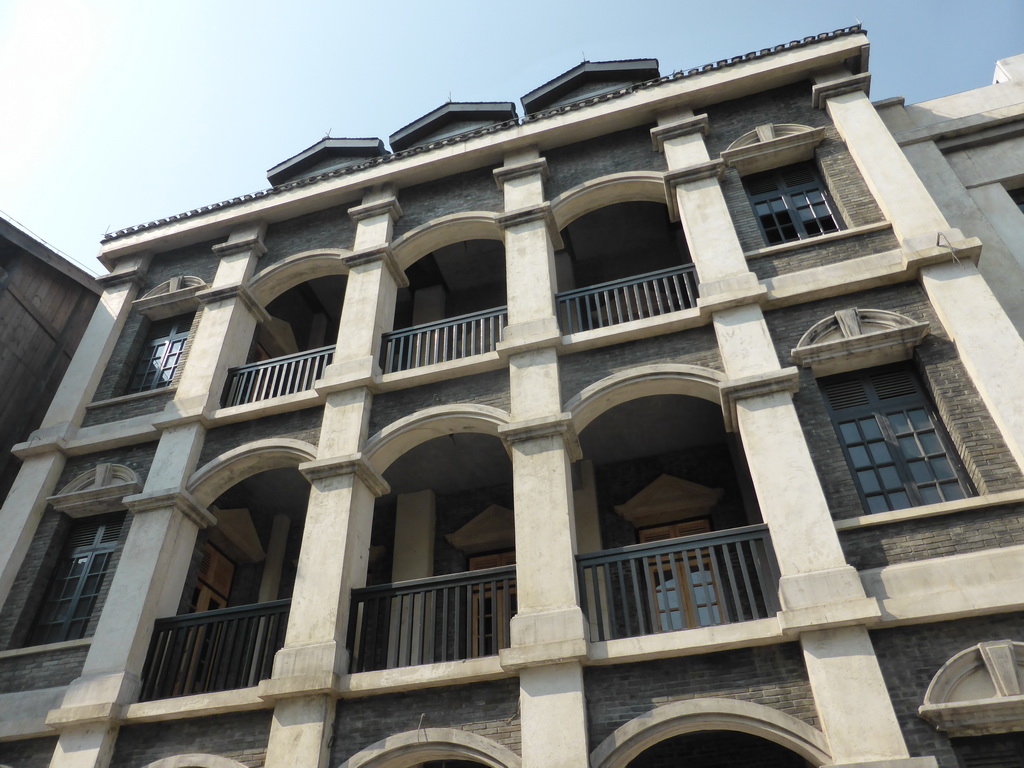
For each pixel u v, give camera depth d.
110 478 11.91
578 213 13.09
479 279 15.77
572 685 7.84
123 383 13.62
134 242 15.37
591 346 10.65
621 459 13.05
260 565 13.90
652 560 11.64
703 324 10.38
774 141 12.02
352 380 11.23
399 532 13.36
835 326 9.77
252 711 8.95
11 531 11.52
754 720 7.29
